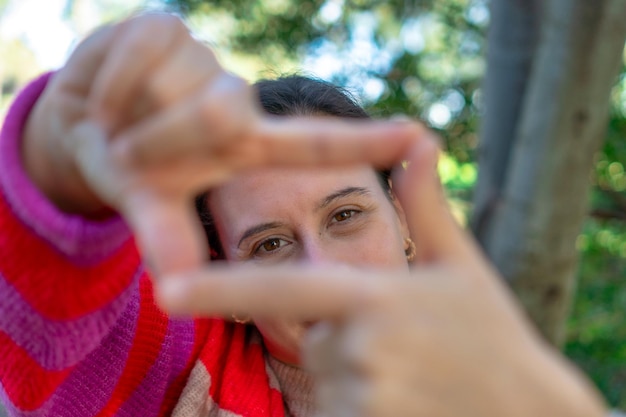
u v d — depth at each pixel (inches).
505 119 85.7
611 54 74.2
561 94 75.4
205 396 40.8
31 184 21.6
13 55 348.8
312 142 15.2
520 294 82.0
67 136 19.8
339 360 14.2
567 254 81.4
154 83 16.5
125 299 24.6
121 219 22.4
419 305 14.1
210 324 43.9
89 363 33.3
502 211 83.0
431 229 15.6
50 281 22.7
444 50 145.1
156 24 17.6
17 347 24.4
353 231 40.0
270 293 13.9
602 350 129.5
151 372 37.4
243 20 141.5
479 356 13.9
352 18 139.9
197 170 15.8
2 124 22.0
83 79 19.7
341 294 14.0
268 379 42.9
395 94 133.5
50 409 30.1
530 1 83.6
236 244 40.5
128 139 16.0
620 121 117.1
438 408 13.6
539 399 13.9
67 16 284.8
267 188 39.3
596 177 123.0
